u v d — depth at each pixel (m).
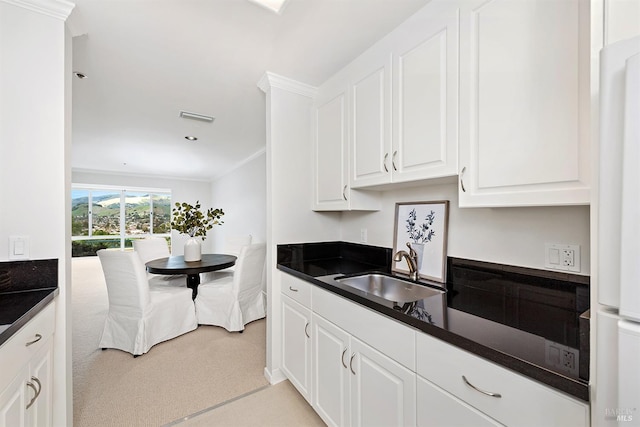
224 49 1.70
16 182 1.23
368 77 1.68
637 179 0.46
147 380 2.01
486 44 1.08
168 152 4.51
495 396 0.77
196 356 2.37
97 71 1.95
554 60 0.90
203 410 1.71
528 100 0.96
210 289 3.04
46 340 1.18
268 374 2.03
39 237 1.26
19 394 0.96
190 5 1.34
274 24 1.47
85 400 1.78
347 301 1.35
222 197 6.62
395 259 1.76
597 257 0.57
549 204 0.90
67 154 1.35
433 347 0.94
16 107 1.23
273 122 2.04
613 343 0.52
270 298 2.06
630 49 0.48
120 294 2.46
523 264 1.24
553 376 0.65
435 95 1.27
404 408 1.05
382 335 1.15
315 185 2.19
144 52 1.73
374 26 1.48
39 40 1.26
